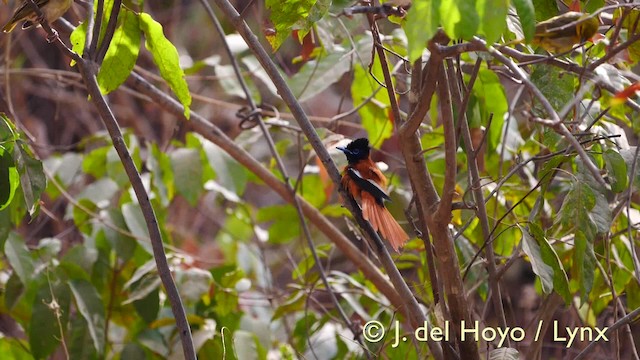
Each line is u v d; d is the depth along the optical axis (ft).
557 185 33.71
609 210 25.29
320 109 59.41
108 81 27.76
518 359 24.14
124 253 37.37
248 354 36.52
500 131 32.55
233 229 50.11
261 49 26.58
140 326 37.65
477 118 32.19
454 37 17.90
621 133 28.58
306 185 40.81
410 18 17.61
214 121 56.03
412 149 23.18
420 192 23.68
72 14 43.42
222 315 37.86
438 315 25.31
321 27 35.14
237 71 37.01
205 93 56.39
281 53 51.88
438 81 21.75
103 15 26.78
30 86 55.26
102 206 39.37
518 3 18.76
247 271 46.83
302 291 37.91
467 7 17.40
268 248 52.11
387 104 36.68
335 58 36.65
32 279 35.22
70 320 37.24
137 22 26.81
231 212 46.65
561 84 25.43
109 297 38.42
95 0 28.02
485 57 23.44
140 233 36.88
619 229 31.99
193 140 38.70
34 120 55.72
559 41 21.08
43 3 29.99
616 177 25.48
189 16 56.90
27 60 58.23
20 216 35.94
